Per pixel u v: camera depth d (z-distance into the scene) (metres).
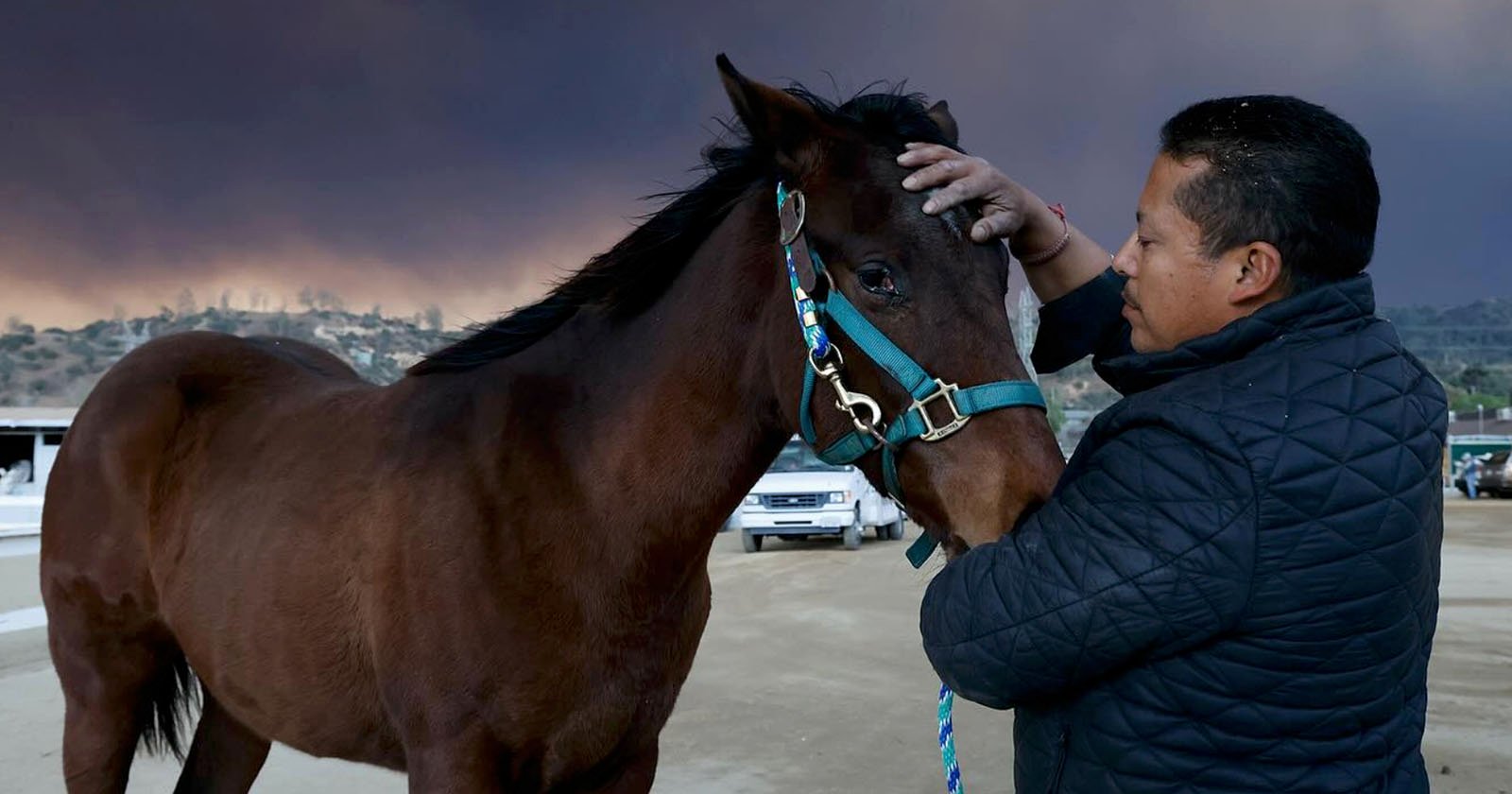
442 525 1.86
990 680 1.21
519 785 1.89
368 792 3.75
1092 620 1.12
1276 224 1.17
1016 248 1.81
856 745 4.33
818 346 1.60
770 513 12.56
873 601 8.16
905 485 1.57
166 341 2.66
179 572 2.31
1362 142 1.20
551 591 1.82
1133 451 1.17
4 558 11.73
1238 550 1.08
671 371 1.87
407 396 2.14
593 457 1.88
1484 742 4.16
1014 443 1.45
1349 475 1.08
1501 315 168.12
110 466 2.46
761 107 1.67
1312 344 1.16
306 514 2.08
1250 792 1.13
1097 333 1.79
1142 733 1.16
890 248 1.55
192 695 2.88
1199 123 1.23
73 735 2.53
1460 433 54.47
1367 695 1.12
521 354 2.06
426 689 1.84
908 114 1.73
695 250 1.93
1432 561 1.16
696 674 5.69
